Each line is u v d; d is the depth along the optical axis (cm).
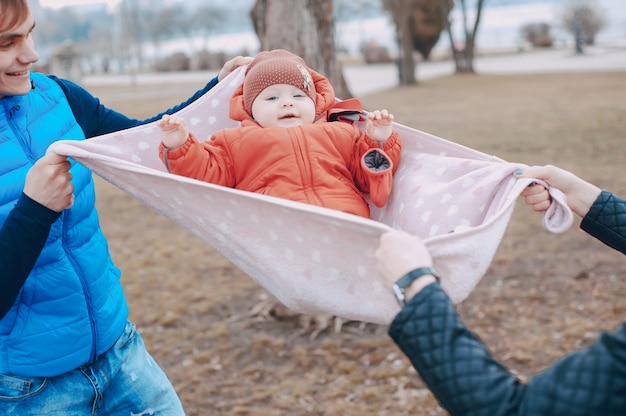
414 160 241
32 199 185
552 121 1348
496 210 207
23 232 183
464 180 216
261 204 184
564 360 136
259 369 450
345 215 171
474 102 1788
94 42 7769
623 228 192
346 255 184
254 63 263
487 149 1094
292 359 462
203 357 469
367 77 3075
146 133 234
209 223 204
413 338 142
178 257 680
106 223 830
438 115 1568
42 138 209
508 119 1428
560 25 4934
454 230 193
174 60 4738
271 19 564
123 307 231
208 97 264
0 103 201
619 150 1021
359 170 245
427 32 3756
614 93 1736
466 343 140
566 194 200
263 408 406
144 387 229
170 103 2048
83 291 211
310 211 174
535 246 639
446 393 138
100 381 218
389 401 404
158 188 203
